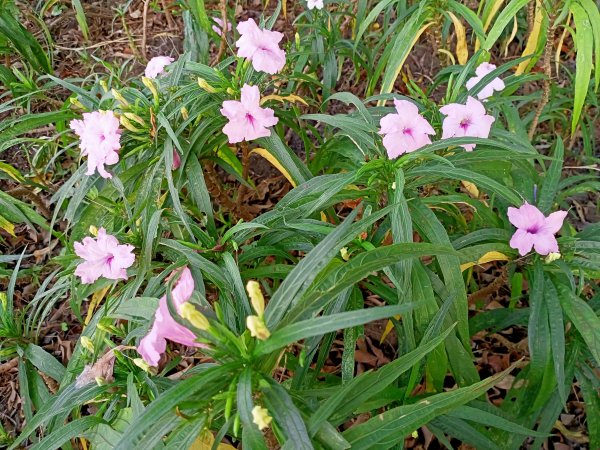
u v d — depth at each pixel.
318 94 0.83
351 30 0.88
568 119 0.78
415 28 0.60
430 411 0.29
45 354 0.46
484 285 0.67
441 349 0.41
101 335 0.40
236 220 0.66
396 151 0.39
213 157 0.54
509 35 0.85
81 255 0.41
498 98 0.54
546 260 0.42
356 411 0.37
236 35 0.79
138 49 0.97
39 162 0.76
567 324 0.47
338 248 0.28
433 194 0.56
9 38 0.70
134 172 0.47
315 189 0.42
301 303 0.27
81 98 0.59
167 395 0.24
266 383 0.26
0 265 0.72
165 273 0.42
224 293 0.40
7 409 0.62
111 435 0.35
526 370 0.50
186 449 0.27
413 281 0.41
